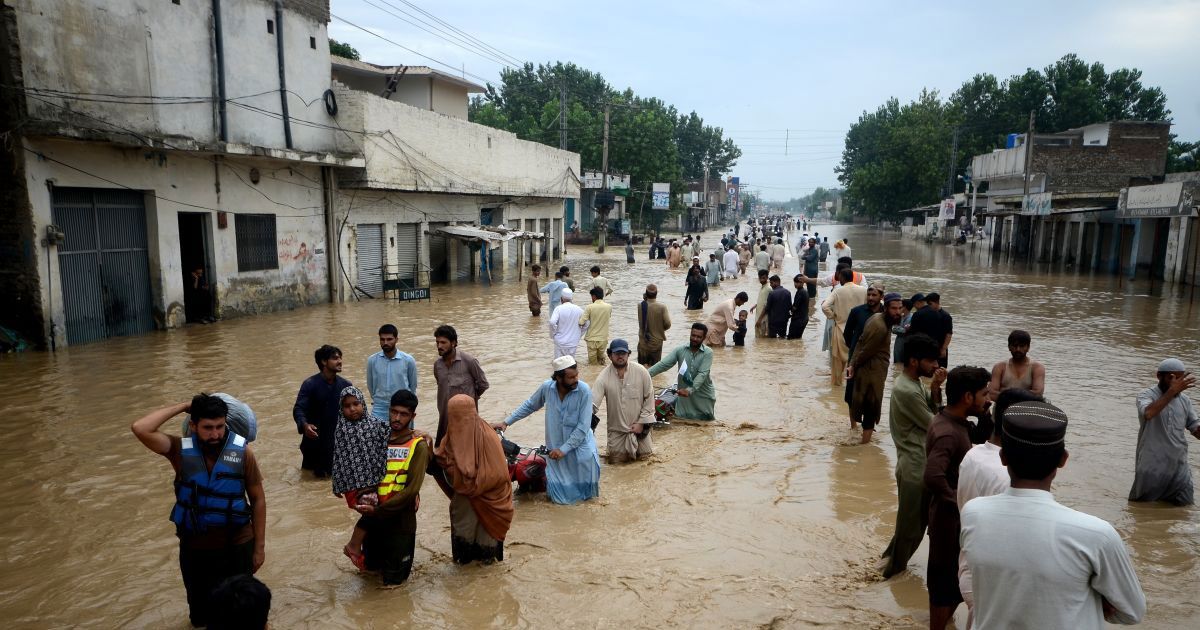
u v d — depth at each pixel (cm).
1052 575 252
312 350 1326
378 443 481
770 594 488
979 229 5556
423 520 620
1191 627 438
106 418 890
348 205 2080
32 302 1276
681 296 2320
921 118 7850
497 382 1113
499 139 2919
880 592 491
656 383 1138
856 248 5381
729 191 12825
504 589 494
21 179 1234
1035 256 4094
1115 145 4603
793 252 4772
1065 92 6931
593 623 451
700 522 612
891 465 756
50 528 591
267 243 1811
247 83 1689
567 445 647
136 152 1434
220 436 409
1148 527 592
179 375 1116
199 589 421
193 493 409
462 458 505
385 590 492
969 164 7575
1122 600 251
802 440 842
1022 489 269
